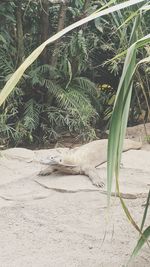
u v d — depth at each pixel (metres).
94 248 3.61
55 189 5.01
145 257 3.39
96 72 8.84
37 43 8.13
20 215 4.32
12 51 7.76
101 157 5.93
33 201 4.71
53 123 7.86
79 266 3.28
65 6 7.61
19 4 7.66
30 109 7.47
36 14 8.07
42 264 3.32
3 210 4.43
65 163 5.52
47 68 7.62
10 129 7.32
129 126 8.77
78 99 7.60
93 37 8.12
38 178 5.43
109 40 8.23
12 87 1.76
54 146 7.78
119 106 2.01
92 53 8.57
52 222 4.16
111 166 2.02
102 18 8.04
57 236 3.86
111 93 9.10
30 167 5.91
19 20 7.70
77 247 3.64
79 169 5.56
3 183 5.23
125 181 5.18
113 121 2.03
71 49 7.69
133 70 2.01
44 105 7.78
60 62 7.90
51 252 3.55
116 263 3.32
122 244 3.68
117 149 2.02
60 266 3.29
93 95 8.26
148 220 4.18
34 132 7.86
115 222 4.16
